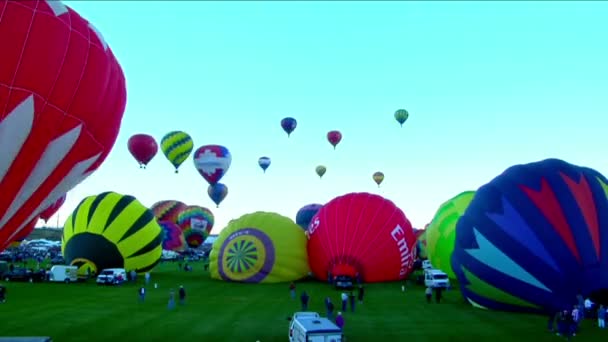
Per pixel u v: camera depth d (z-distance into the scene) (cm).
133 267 3825
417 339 1672
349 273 3238
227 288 3155
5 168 1258
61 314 2142
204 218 7950
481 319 2028
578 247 1998
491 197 2256
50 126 1307
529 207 2108
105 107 1474
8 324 1911
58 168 1391
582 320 1936
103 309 2288
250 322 1966
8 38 1211
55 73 1291
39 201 1401
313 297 2742
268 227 3591
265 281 3450
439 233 3694
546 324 1916
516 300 2133
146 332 1772
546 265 2016
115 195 3953
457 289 3161
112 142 1587
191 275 4153
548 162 2269
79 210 3862
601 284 1952
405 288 3177
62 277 3462
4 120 1215
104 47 1483
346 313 2197
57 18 1320
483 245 2177
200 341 1639
